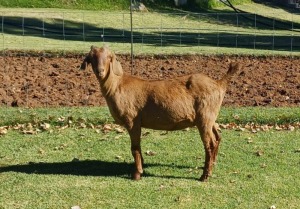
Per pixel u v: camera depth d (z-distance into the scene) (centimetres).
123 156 1110
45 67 2023
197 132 1274
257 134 1266
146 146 1171
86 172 1012
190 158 1098
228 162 1071
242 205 873
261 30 4184
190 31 3794
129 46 2689
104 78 946
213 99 951
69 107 1445
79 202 877
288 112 1395
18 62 2103
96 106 1471
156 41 3097
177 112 945
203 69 2067
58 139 1215
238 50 2586
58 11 4122
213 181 969
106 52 936
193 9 5025
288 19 5103
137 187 937
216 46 2875
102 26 3781
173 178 984
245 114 1373
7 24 3431
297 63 2261
